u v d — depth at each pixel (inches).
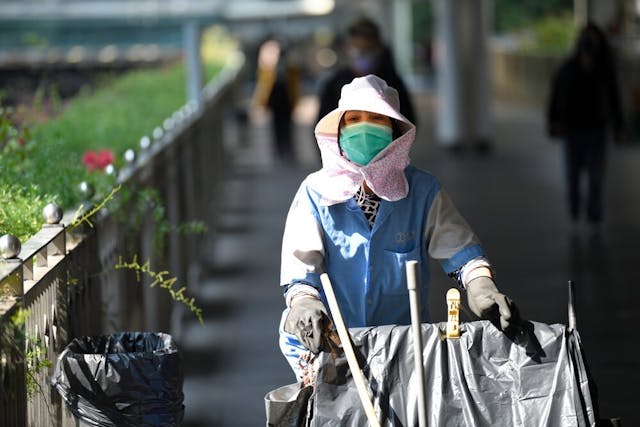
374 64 823.1
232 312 799.7
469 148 1834.4
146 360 349.7
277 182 1539.1
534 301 816.3
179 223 794.2
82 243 432.8
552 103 1074.1
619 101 1063.0
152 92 1300.4
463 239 372.2
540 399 336.2
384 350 340.2
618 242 1033.5
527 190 1385.3
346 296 377.1
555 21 3134.8
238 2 2091.5
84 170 576.1
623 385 611.8
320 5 2566.4
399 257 373.7
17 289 331.6
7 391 315.6
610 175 1476.4
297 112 2726.4
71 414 389.4
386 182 365.4
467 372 339.6
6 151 542.6
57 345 389.4
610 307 791.1
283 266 368.5
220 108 1444.4
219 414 574.6
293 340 377.1
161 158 695.1
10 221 413.4
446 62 1833.2
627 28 2139.5
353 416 336.5
